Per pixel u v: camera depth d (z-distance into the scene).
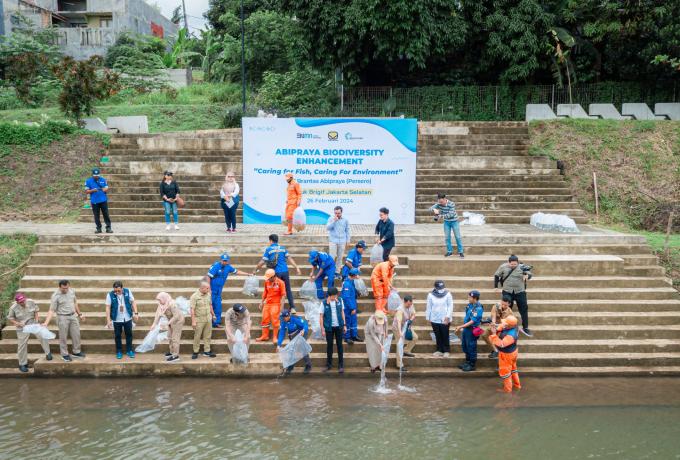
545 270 11.11
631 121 17.84
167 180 12.66
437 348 9.35
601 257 11.41
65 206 15.20
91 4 35.56
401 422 7.50
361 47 22.33
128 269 11.14
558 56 22.03
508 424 7.46
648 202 15.10
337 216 10.62
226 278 9.88
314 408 7.89
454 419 7.59
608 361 9.29
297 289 10.65
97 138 17.50
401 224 14.27
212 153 16.86
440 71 25.02
